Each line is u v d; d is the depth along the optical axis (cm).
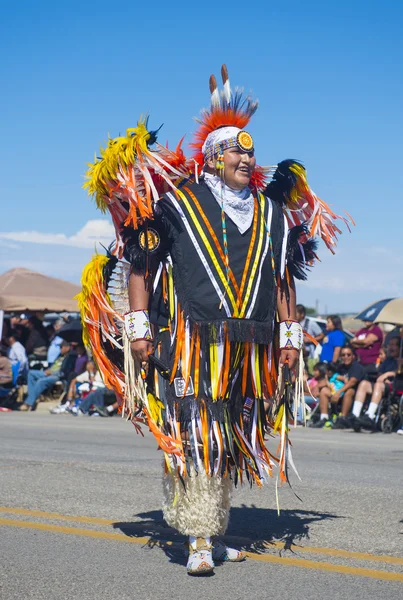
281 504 776
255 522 696
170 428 549
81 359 2208
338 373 1852
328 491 849
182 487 537
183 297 546
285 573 538
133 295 552
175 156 582
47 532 651
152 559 572
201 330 541
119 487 859
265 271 554
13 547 604
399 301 1905
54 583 511
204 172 574
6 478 916
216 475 538
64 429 1644
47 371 2308
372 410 1711
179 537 636
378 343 1934
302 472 999
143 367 558
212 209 553
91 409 2100
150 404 553
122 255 569
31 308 2530
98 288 586
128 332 552
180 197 557
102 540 626
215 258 545
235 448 558
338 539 635
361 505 772
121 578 523
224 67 587
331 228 606
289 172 601
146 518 704
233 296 542
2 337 2516
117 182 562
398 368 1720
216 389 538
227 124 582
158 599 479
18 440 1382
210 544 541
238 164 557
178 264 549
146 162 559
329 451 1265
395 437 1584
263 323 550
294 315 572
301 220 616
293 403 580
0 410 2283
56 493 821
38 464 1035
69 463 1048
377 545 616
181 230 550
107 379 588
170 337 552
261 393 558
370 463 1106
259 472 568
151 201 558
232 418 551
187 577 527
